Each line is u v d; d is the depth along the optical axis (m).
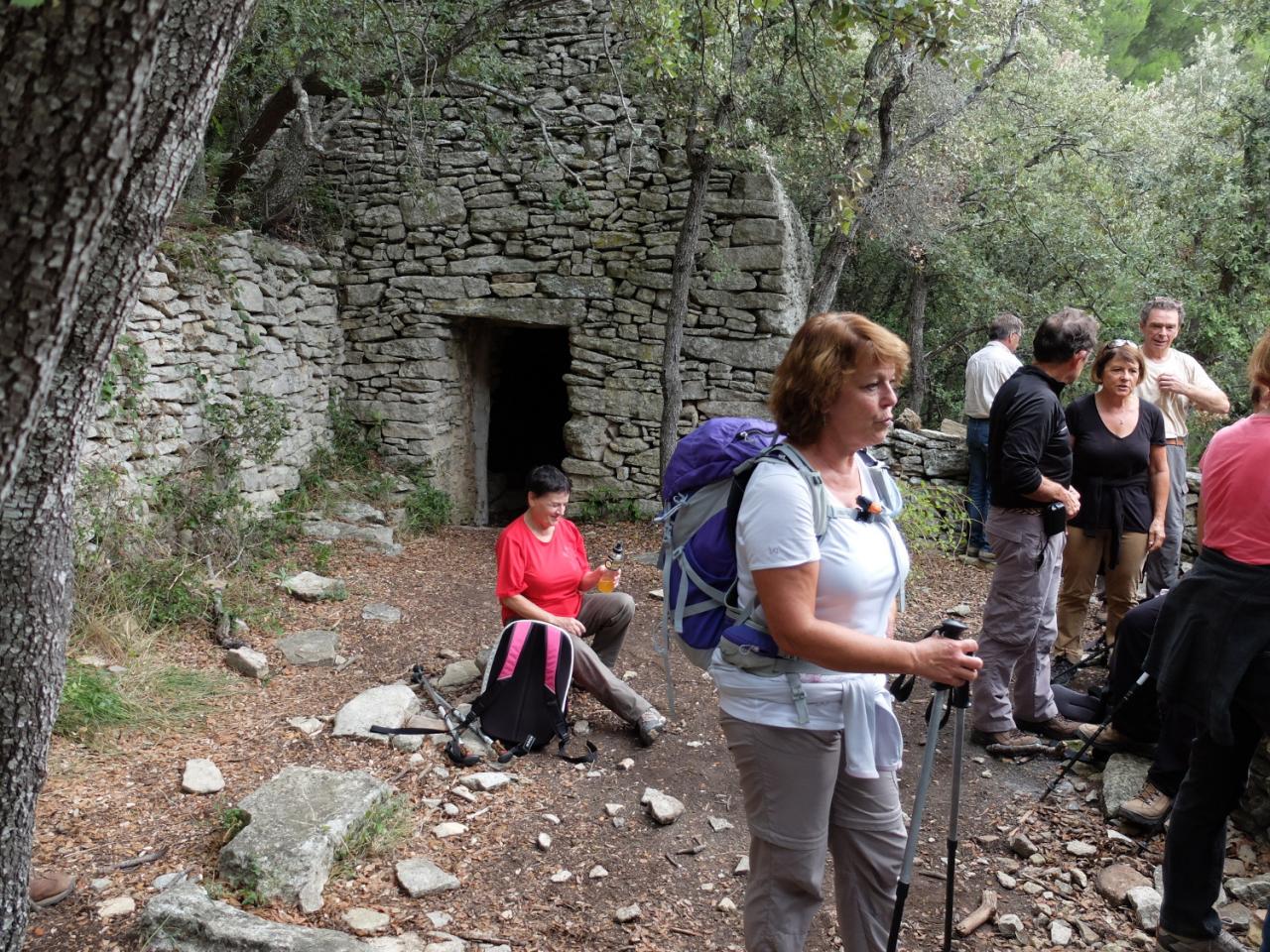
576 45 7.58
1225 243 10.42
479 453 9.32
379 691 4.18
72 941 2.55
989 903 2.85
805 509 1.89
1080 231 11.04
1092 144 11.09
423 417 8.15
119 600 4.58
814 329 1.98
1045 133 10.81
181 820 3.19
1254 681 2.29
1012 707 3.89
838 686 1.99
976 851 3.16
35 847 2.96
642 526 7.81
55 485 1.95
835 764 2.02
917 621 5.50
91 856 2.95
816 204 8.89
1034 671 3.70
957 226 11.06
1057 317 3.41
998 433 3.47
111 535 4.89
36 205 1.17
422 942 2.64
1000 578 3.61
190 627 4.81
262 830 2.94
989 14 8.29
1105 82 11.84
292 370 7.27
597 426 7.98
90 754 3.54
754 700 2.01
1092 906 2.85
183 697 4.07
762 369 7.66
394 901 2.84
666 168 7.62
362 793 3.19
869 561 1.98
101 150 1.18
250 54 6.36
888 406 1.96
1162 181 10.73
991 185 10.74
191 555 5.46
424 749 3.79
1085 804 3.40
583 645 4.00
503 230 7.90
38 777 2.14
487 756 3.77
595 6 7.48
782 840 2.02
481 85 6.50
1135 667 3.47
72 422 1.90
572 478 8.07
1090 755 3.65
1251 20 10.38
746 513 1.92
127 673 4.12
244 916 2.58
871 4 4.79
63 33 1.10
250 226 7.23
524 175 7.80
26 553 1.96
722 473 2.09
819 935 2.76
